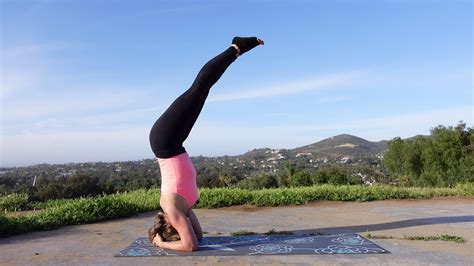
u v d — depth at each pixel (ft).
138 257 13.92
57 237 17.88
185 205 15.42
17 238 17.75
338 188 31.32
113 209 23.00
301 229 19.21
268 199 27.89
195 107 15.49
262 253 14.14
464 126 85.66
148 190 33.76
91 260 13.62
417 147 90.74
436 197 31.04
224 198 27.48
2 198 29.53
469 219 21.42
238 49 15.99
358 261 12.92
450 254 13.82
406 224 20.02
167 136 15.23
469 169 73.05
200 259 13.48
